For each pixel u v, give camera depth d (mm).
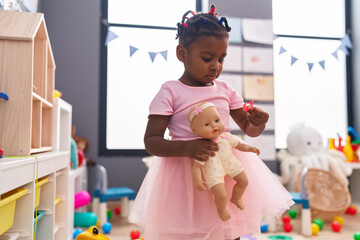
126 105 3027
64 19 2975
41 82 1546
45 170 1354
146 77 3055
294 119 3242
